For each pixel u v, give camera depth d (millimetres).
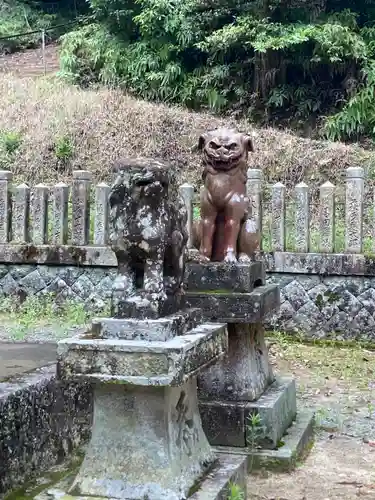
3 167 13500
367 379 6750
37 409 3920
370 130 14773
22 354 5250
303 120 15617
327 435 5199
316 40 14422
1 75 17922
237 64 15867
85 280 9133
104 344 2986
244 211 4969
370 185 12320
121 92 15938
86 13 23031
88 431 4570
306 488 4125
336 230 10164
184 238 3424
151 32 16234
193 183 13016
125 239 3150
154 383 2914
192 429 3482
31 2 23625
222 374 4656
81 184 9219
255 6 14961
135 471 3119
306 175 13039
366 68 14492
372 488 4137
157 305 3129
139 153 13750
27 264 9344
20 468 3693
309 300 8398
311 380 6699
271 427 4461
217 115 15977
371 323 8148
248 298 4594
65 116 14742
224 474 3410
